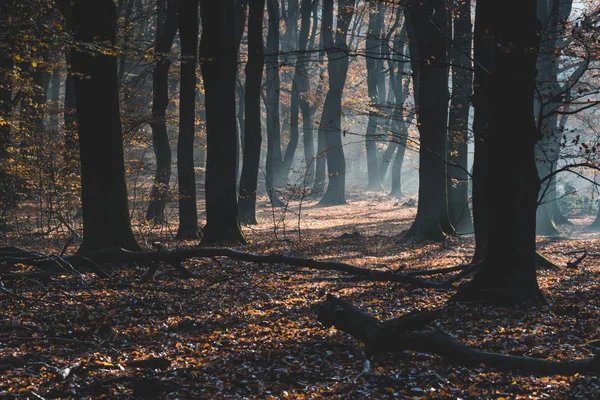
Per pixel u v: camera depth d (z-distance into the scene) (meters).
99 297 10.68
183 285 12.14
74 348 7.60
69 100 29.89
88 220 14.59
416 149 15.81
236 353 7.43
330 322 7.70
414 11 20.00
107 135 14.57
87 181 14.62
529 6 9.71
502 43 9.78
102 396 5.75
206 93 20.19
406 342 7.02
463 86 22.70
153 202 25.81
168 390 6.04
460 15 22.89
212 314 9.80
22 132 21.70
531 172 9.94
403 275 11.97
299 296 11.41
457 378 6.33
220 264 14.32
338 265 12.11
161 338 8.23
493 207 10.05
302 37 43.47
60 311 9.55
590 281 12.70
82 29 14.10
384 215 36.22
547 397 5.63
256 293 11.65
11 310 9.52
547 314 9.21
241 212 30.39
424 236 22.05
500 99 9.90
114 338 8.16
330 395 5.93
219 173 20.25
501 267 10.01
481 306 9.80
